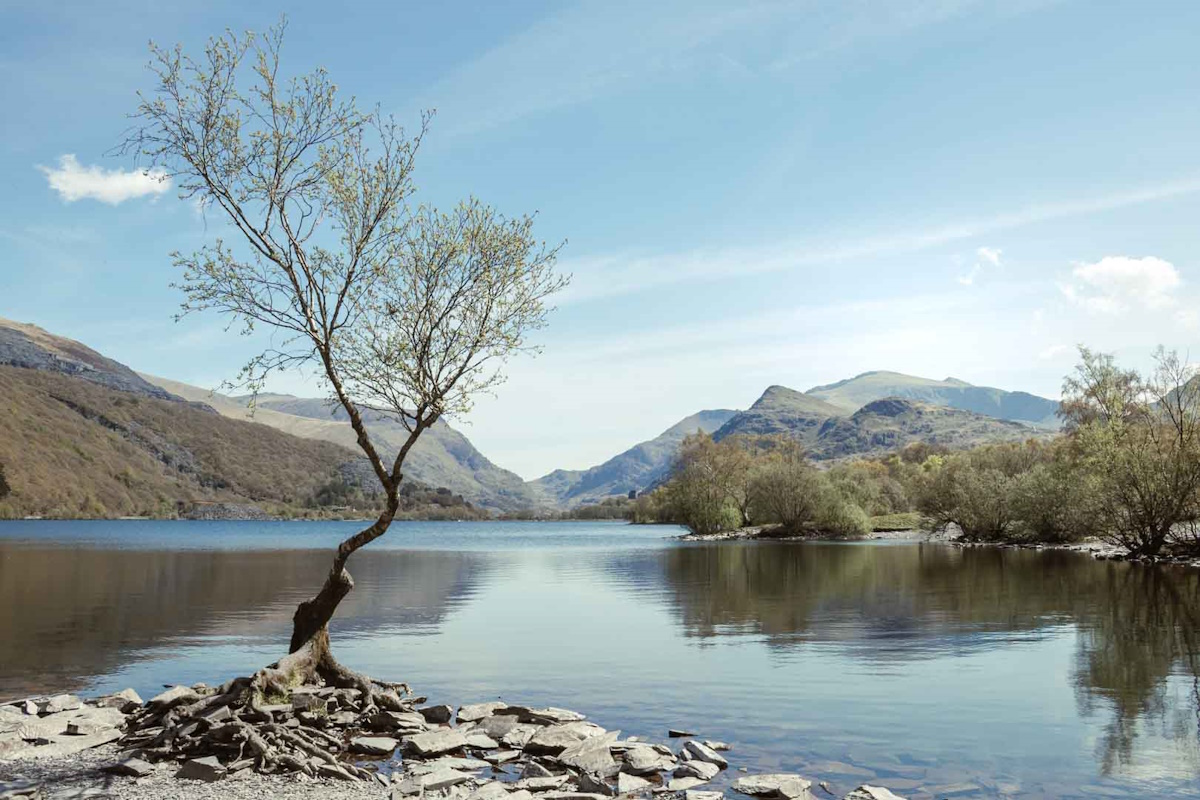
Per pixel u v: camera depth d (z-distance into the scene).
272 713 14.08
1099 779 11.84
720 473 126.50
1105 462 58.22
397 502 16.88
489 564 64.06
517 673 20.00
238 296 16.00
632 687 18.33
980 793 11.30
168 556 73.94
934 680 18.75
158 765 12.42
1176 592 36.41
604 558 70.62
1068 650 22.34
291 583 45.91
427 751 13.09
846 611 31.55
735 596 37.56
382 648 23.81
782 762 12.77
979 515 86.62
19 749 13.08
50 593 40.19
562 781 11.52
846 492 117.75
